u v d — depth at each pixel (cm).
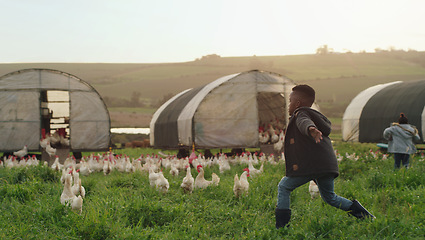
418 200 620
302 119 460
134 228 493
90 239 460
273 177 859
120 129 5312
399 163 1053
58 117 2391
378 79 11388
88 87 1912
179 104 2217
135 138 3975
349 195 684
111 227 485
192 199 694
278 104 2377
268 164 1317
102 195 755
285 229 472
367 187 794
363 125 2342
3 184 803
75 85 1888
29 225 507
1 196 686
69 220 513
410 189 758
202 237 477
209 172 1184
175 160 1362
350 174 998
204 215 577
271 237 454
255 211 600
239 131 1869
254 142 1889
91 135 1908
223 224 534
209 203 648
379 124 2189
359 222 493
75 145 1880
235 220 545
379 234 453
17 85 1802
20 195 707
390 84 2406
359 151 1970
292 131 492
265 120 2669
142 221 543
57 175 1031
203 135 1812
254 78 1903
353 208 505
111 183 916
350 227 481
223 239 475
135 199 623
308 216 547
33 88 1817
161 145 2381
